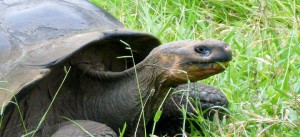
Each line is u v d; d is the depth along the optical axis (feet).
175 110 32.35
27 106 27.89
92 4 32.60
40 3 30.30
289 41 40.09
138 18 44.62
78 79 29.32
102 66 29.94
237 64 38.91
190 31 43.80
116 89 29.48
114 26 31.04
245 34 43.86
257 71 37.17
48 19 29.27
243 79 37.88
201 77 27.84
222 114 32.81
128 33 29.32
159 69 28.12
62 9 30.04
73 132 27.02
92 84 29.71
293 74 37.50
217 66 27.25
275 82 36.40
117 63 30.68
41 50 27.94
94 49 29.53
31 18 29.22
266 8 45.50
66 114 28.99
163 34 42.19
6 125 27.53
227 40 41.96
